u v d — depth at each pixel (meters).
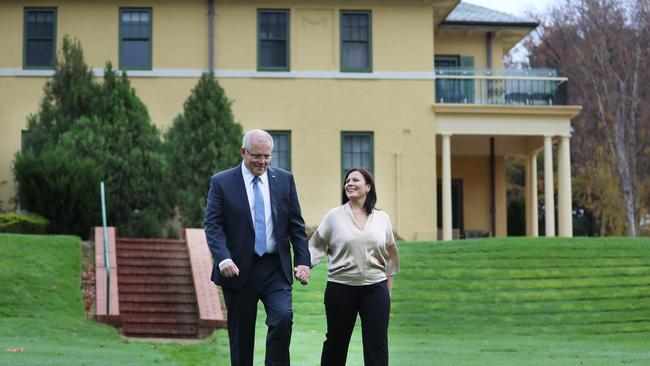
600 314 16.81
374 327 7.82
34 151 22.59
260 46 26.28
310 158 26.03
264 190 7.83
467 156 30.11
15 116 25.52
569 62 40.03
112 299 16.02
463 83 26.78
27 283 16.17
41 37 25.91
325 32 26.39
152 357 11.67
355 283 7.86
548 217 26.12
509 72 26.95
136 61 26.05
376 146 26.17
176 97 25.89
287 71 26.20
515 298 17.53
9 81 25.59
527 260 19.80
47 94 23.08
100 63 25.94
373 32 26.52
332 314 7.98
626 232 39.28
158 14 26.11
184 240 20.03
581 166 41.59
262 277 7.68
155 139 22.84
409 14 26.62
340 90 26.25
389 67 26.45
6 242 18.08
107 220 21.67
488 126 26.28
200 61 26.08
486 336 15.13
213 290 16.81
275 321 7.45
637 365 11.08
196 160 23.48
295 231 7.92
